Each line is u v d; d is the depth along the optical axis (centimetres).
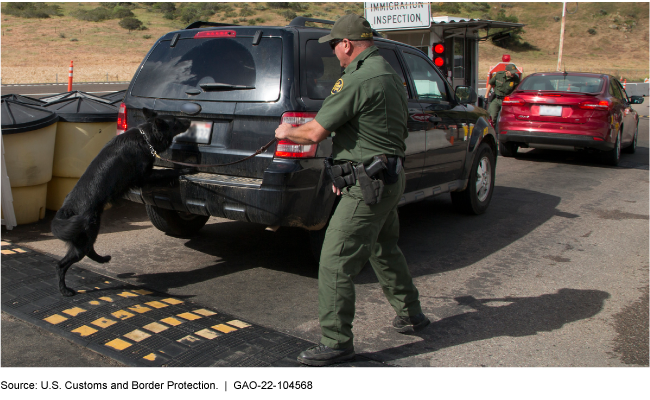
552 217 611
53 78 3566
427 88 510
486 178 618
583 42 9650
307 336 319
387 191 269
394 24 1180
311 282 407
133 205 623
